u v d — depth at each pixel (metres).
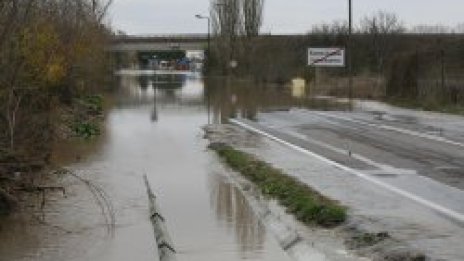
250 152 19.92
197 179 15.78
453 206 12.31
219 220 11.77
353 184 14.53
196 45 108.81
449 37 58.62
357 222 11.09
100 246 10.25
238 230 11.09
